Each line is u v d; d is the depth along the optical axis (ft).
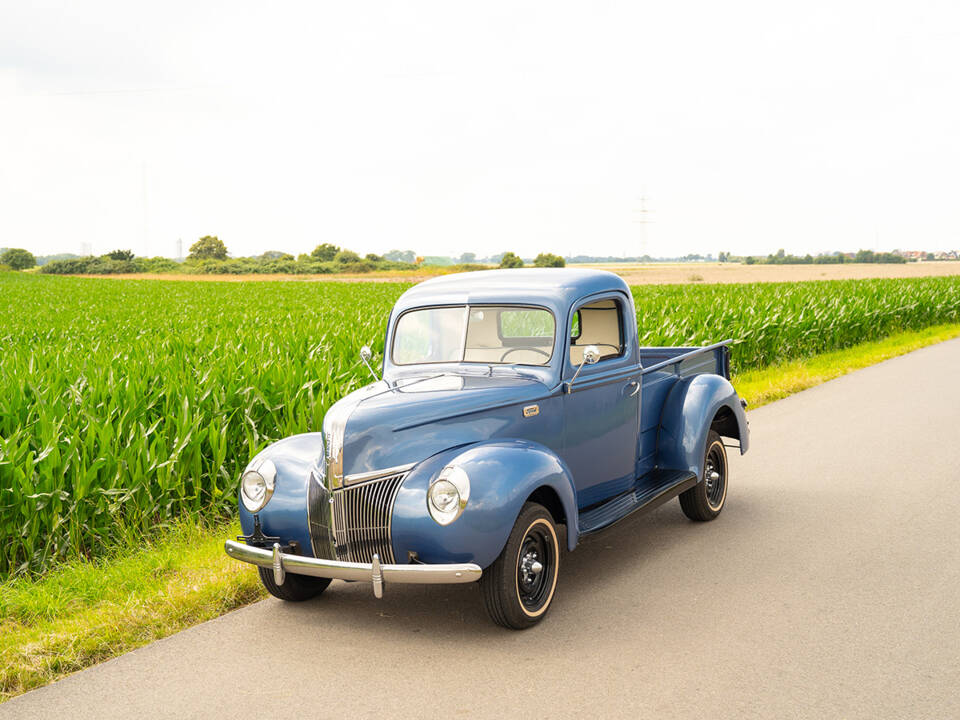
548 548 16.57
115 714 12.93
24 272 433.89
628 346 20.63
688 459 22.00
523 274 20.36
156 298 137.08
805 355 63.82
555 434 18.26
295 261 453.17
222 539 21.88
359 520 15.67
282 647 15.38
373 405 16.10
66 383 28.96
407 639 15.67
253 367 31.19
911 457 29.40
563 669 14.16
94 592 18.19
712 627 15.76
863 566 18.90
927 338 75.66
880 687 13.19
